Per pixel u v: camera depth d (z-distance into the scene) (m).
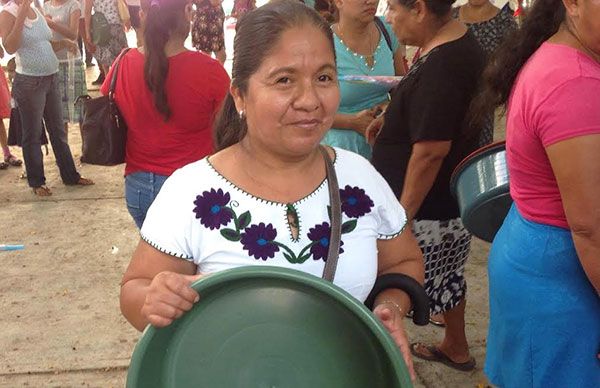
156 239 1.43
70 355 3.38
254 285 1.32
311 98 1.33
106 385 3.15
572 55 1.53
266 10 1.35
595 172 1.49
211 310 1.33
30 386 3.15
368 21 2.99
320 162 1.48
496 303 1.87
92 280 4.15
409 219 2.58
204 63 2.92
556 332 1.70
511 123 1.70
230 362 1.33
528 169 1.66
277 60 1.32
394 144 2.68
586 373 1.71
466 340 3.25
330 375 1.34
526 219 1.72
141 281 1.44
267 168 1.43
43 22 5.32
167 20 2.81
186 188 1.43
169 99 2.89
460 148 2.59
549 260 1.67
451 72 2.44
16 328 3.62
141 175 3.07
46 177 6.07
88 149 3.06
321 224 1.43
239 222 1.41
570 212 1.54
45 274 4.23
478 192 2.11
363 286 1.46
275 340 1.34
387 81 3.00
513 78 1.89
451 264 2.89
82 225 5.00
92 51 8.62
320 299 1.33
